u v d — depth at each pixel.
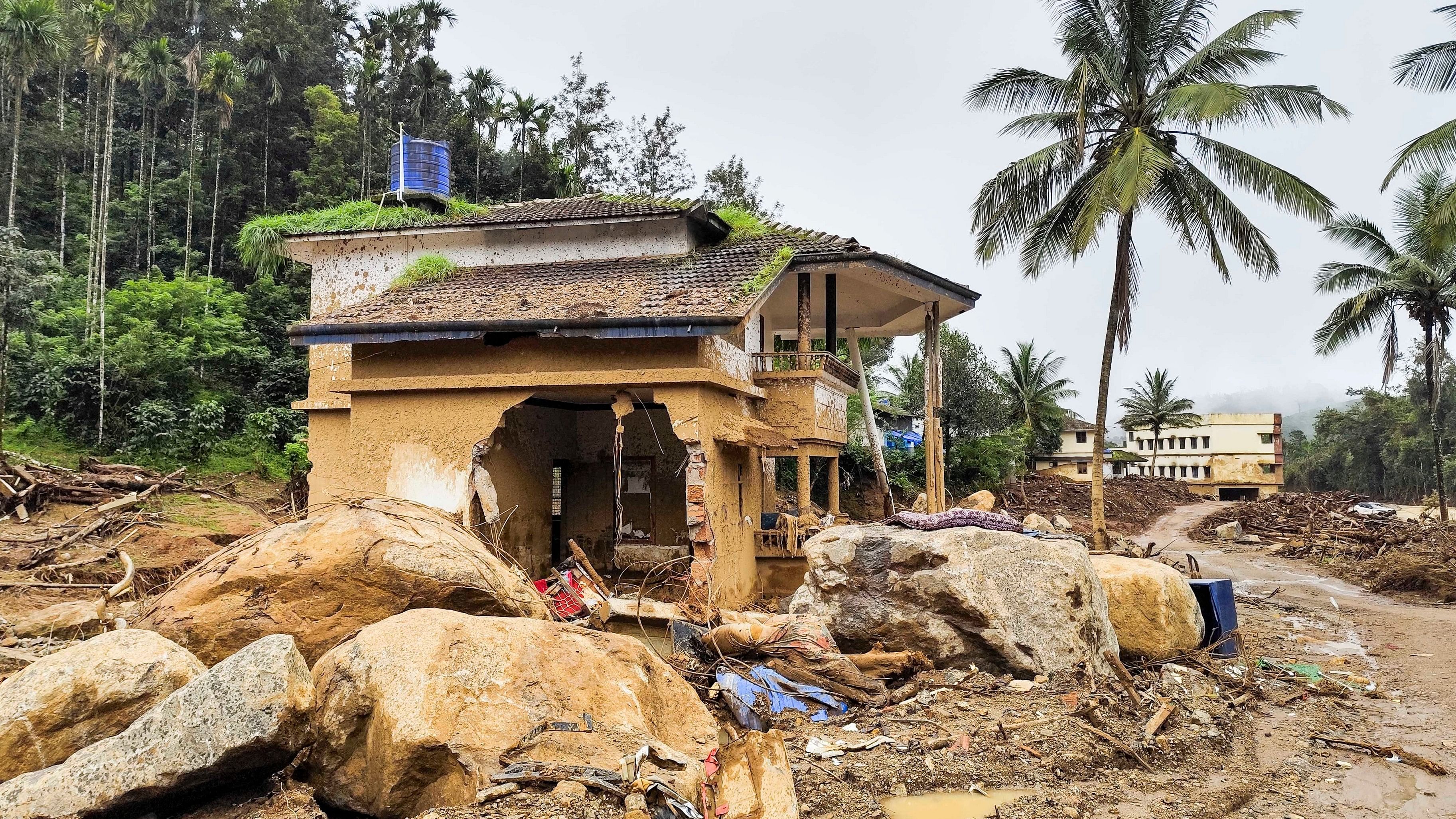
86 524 17.03
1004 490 39.06
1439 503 34.09
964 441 39.47
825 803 6.83
